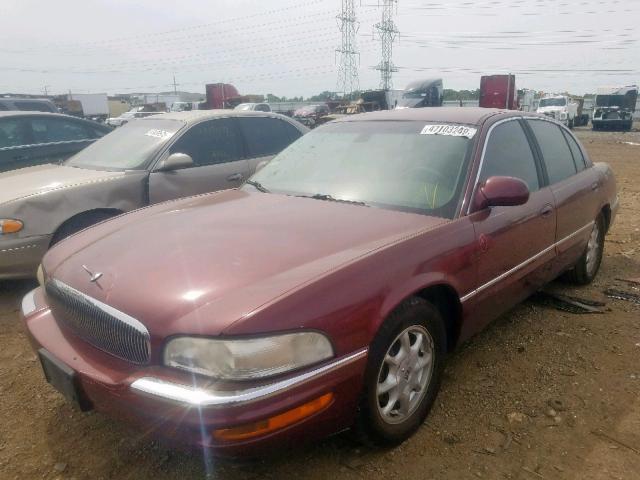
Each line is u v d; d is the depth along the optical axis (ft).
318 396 7.08
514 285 11.27
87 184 15.94
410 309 8.44
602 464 8.36
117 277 7.92
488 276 10.23
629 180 38.58
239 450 6.65
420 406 9.06
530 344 12.29
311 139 13.21
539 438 9.01
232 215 10.04
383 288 7.94
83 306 8.01
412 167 10.84
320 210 10.05
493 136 11.37
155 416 6.85
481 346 12.21
